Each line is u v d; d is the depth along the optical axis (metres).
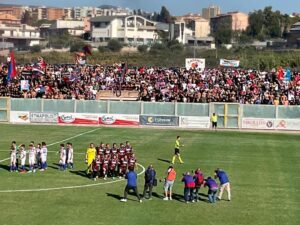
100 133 81.69
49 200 42.44
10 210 39.41
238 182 49.75
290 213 39.88
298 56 161.25
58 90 100.81
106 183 48.50
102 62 173.50
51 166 56.00
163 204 41.72
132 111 90.25
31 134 79.38
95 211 39.41
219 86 103.88
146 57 174.75
